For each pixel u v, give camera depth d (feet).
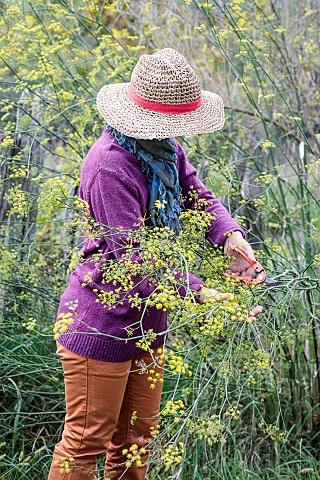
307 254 9.09
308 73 12.36
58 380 8.87
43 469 8.45
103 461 8.55
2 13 9.98
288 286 7.21
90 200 6.57
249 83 12.19
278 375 9.22
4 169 10.11
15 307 9.04
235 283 6.50
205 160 10.18
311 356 9.53
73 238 9.95
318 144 11.35
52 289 9.26
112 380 6.70
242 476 7.95
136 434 7.35
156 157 6.57
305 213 9.49
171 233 6.17
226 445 8.84
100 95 6.91
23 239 9.80
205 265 6.83
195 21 12.01
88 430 6.82
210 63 12.44
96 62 9.53
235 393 8.74
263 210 9.41
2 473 8.33
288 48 12.17
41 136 10.58
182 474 8.07
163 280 5.76
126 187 6.44
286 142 12.25
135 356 6.79
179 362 5.57
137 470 7.42
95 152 6.56
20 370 9.20
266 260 9.02
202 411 8.59
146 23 11.87
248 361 6.59
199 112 6.61
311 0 12.59
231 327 6.49
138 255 6.31
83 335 6.60
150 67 6.47
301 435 9.28
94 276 6.55
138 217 6.45
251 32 11.85
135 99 6.54
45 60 9.05
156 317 6.73
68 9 9.61
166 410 5.62
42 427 8.94
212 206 7.36
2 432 8.96
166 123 6.39
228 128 11.65
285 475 8.53
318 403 9.24
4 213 10.24
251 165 11.23
